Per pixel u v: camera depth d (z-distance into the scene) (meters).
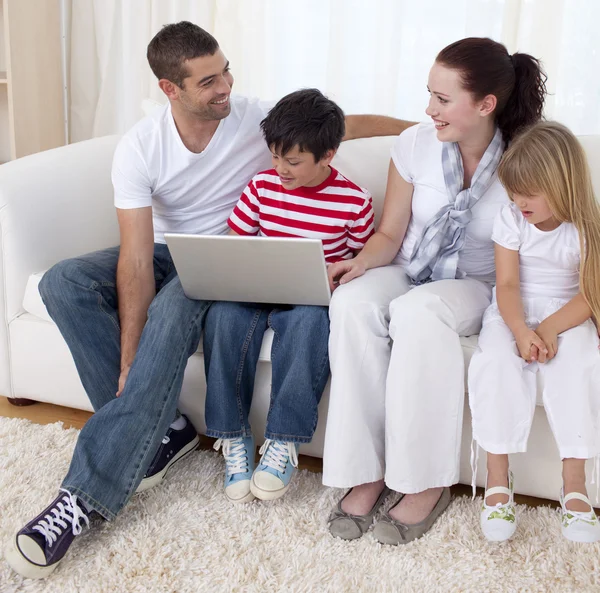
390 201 1.87
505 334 1.59
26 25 3.17
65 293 1.77
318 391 1.68
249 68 3.11
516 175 1.59
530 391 1.54
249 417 1.82
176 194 1.94
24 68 3.20
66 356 1.97
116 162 1.87
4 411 2.11
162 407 1.62
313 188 1.80
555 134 1.59
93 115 3.44
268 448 1.67
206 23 3.10
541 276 1.69
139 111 3.32
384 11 2.83
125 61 3.28
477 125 1.69
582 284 1.58
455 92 1.64
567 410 1.51
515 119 1.72
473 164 1.78
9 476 1.74
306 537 1.56
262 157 1.98
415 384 1.53
